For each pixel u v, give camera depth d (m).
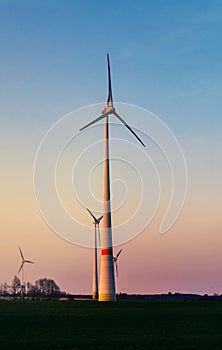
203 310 68.38
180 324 50.50
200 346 37.38
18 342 38.59
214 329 46.50
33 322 52.12
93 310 68.50
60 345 37.38
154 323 51.22
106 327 47.84
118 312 64.69
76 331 44.75
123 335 42.47
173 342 39.00
